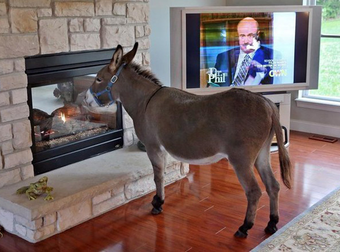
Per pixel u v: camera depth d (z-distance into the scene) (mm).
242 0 5441
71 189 3102
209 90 4312
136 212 3330
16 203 2887
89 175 3352
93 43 3551
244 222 2922
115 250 2826
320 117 5156
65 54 3402
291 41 4453
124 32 3762
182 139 2873
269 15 4328
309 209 3291
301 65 4531
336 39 4938
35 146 3334
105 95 3246
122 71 3197
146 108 3100
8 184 3148
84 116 3783
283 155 2809
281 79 4516
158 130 3006
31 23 3109
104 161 3648
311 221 3109
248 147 2703
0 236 3010
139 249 2830
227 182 3842
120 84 3215
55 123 3568
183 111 2875
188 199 3520
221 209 3344
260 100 2748
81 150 3639
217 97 2793
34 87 3311
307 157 4410
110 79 3195
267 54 4414
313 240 2861
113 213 3318
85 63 3566
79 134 3701
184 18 4078
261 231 3012
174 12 4066
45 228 2949
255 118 2691
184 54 4148
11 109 3088
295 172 4031
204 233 3010
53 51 3283
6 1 2963
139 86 3166
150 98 3100
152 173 3619
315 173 4000
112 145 3910
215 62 4270
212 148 2789
